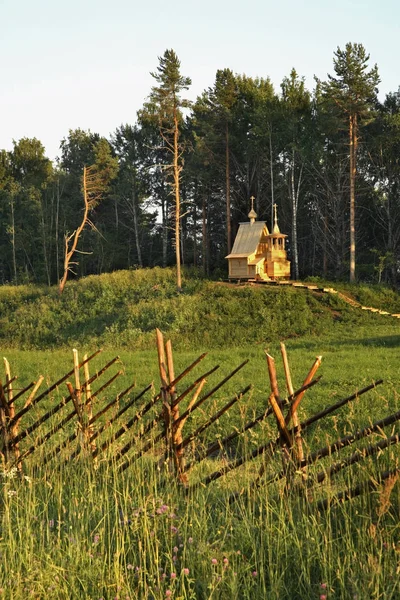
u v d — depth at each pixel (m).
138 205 101.19
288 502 7.77
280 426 8.12
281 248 62.81
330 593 6.00
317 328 46.56
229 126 81.62
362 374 23.84
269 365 8.23
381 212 81.31
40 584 6.27
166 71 60.50
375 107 87.69
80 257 103.44
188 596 6.20
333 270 88.75
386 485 6.98
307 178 80.75
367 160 79.62
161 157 103.69
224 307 50.03
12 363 32.12
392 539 6.84
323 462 9.68
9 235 106.81
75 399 10.63
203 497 8.23
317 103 81.62
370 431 7.70
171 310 50.28
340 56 66.19
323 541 6.74
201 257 94.38
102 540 7.10
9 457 10.73
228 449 13.93
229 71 84.38
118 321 50.41
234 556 6.81
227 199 78.88
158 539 7.39
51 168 127.00
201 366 29.11
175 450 9.03
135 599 6.23
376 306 55.12
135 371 27.95
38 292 67.62
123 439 11.23
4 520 7.82
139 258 94.56
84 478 9.51
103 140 98.81
